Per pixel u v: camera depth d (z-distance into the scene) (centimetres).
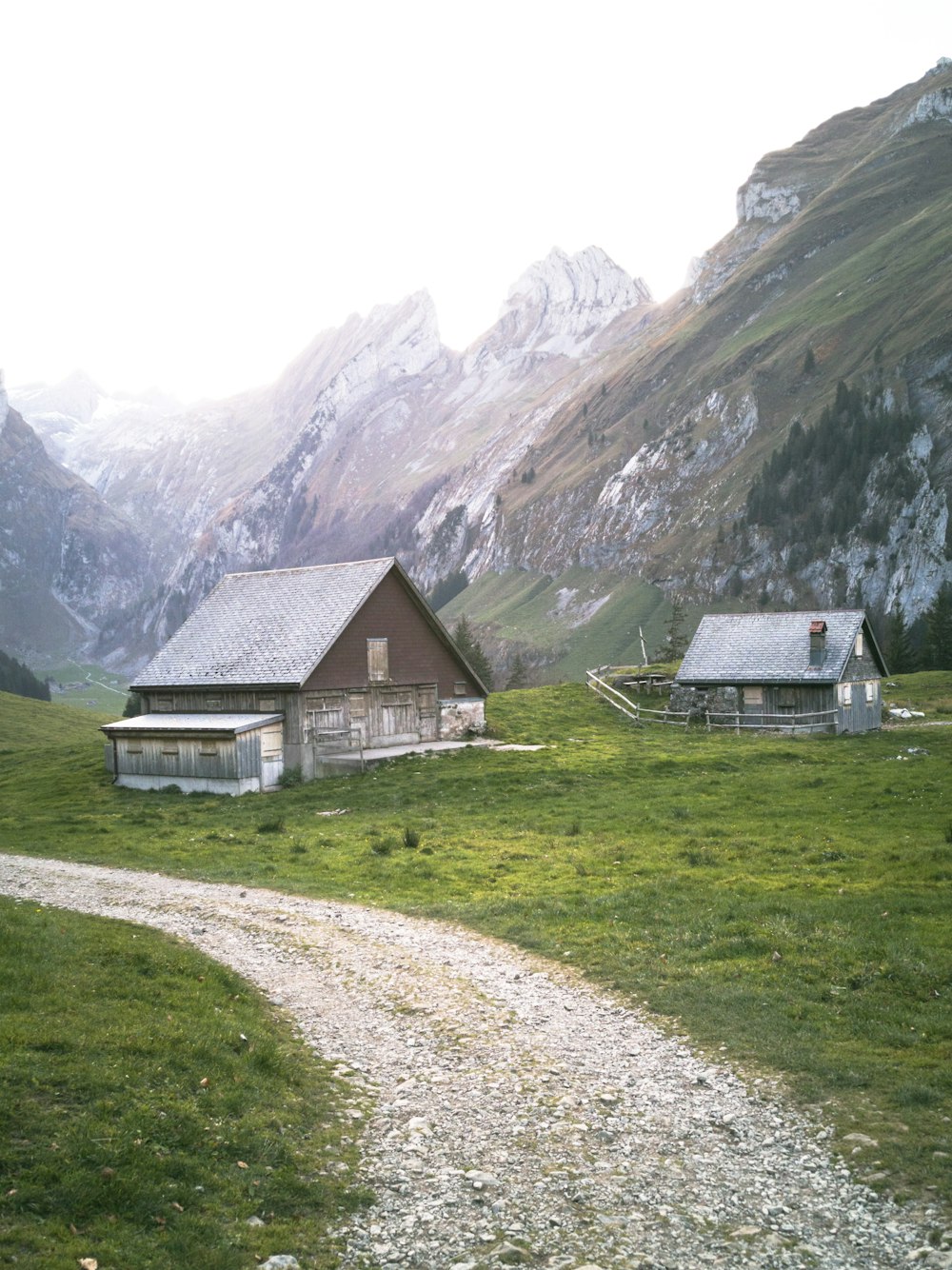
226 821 4128
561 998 1848
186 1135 1212
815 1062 1503
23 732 9031
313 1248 1053
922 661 14150
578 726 6906
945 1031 1588
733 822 3509
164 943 2103
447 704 6259
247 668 5519
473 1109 1391
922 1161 1212
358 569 5931
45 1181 1071
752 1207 1139
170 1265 987
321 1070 1519
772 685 6969
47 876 3036
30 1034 1388
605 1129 1328
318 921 2419
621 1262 1031
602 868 2869
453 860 3103
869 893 2403
